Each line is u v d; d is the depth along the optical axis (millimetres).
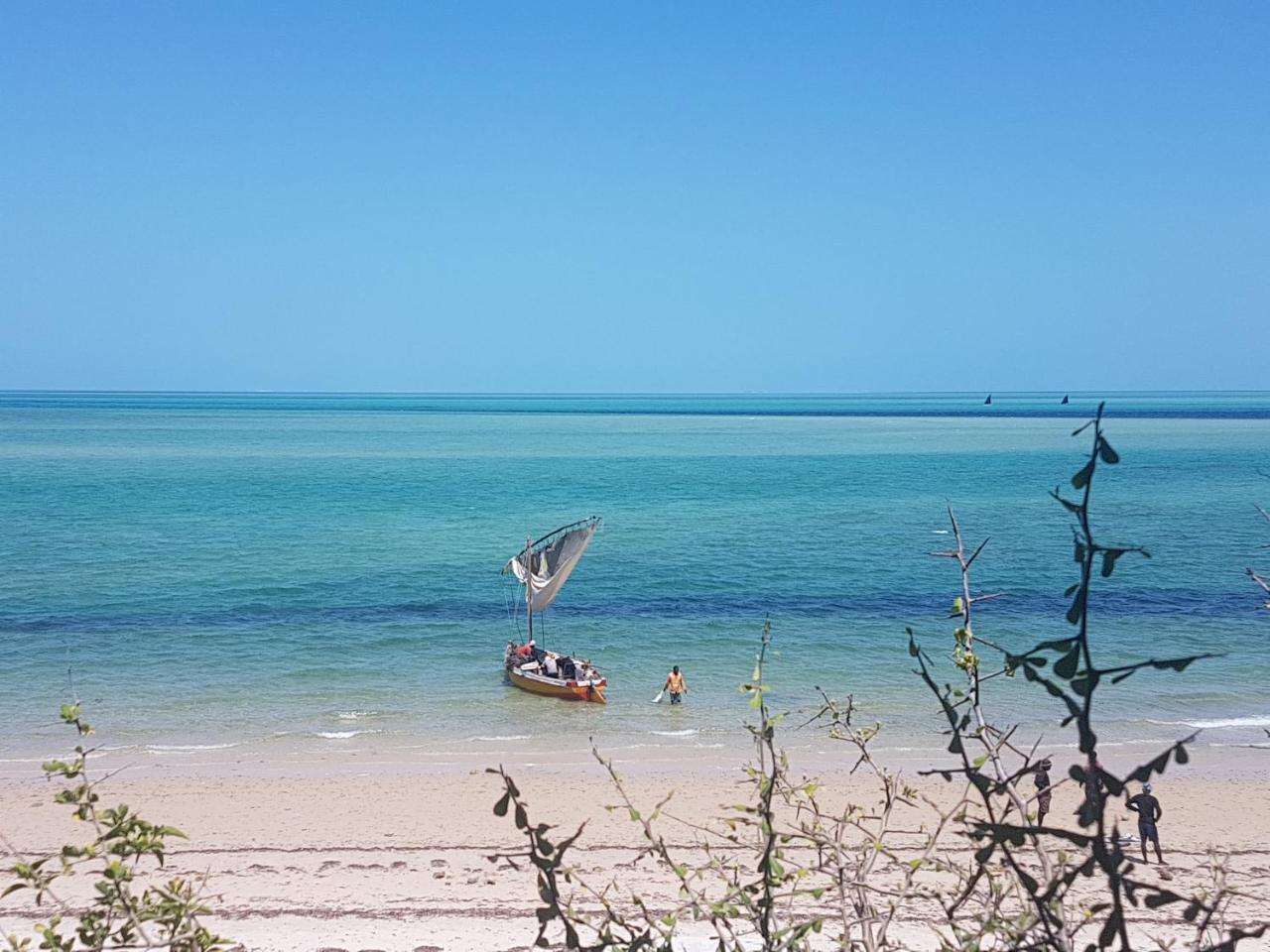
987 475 108250
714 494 90688
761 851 5695
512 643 35156
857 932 14133
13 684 32188
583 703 30531
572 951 4758
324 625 40531
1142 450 139125
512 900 17531
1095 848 3244
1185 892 17109
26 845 20203
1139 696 30625
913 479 104188
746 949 13609
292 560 55125
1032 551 58156
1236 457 126625
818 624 40781
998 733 4996
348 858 19547
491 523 71375
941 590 47375
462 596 46156
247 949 15969
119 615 41906
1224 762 25141
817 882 16141
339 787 23594
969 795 21969
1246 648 36719
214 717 29156
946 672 33281
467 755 26031
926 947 13742
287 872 18906
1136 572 50969
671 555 56969
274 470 111562
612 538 63375
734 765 24906
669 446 159000
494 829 21047
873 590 47406
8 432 181125
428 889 18125
